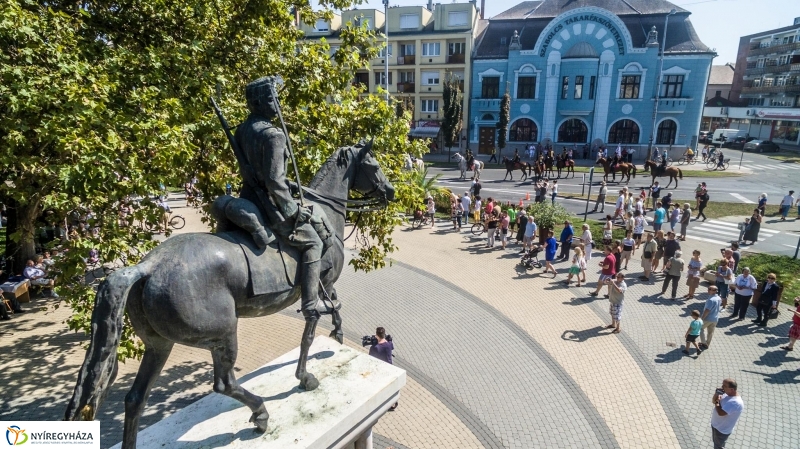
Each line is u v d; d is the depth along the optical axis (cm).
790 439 901
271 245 501
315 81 1021
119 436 880
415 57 4688
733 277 1473
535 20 4503
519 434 916
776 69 6219
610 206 2697
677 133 4247
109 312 381
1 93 692
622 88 4241
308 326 540
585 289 1602
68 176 653
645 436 912
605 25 4128
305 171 932
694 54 4025
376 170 605
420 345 1241
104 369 381
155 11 1009
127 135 782
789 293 1514
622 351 1208
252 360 1147
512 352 1205
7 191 800
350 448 609
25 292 1416
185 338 433
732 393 820
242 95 995
